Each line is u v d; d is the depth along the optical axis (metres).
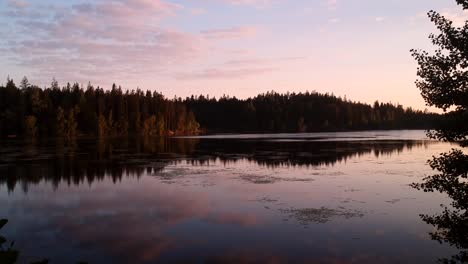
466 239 8.42
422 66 8.68
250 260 12.94
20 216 18.58
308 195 22.55
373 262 12.54
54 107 87.00
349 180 27.67
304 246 14.10
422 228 15.89
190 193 23.67
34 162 39.03
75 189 25.16
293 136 97.50
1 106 80.12
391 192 23.16
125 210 19.64
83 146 61.47
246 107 143.12
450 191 8.39
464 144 8.34
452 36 8.13
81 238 15.30
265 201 21.16
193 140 81.56
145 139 84.81
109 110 97.75
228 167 35.81
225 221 17.45
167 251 13.86
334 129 138.50
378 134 105.81
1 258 3.71
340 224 16.64
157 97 117.06
